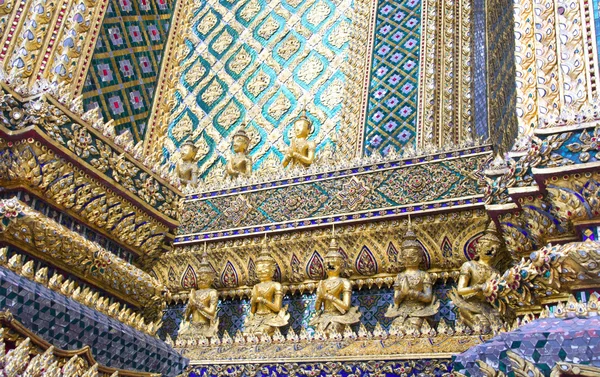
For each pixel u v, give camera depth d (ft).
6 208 12.23
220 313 30.01
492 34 33.83
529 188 16.61
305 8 39.24
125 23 17.30
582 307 13.35
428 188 26.50
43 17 14.82
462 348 22.21
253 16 40.70
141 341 13.96
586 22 17.40
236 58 39.78
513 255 18.56
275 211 29.32
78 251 13.50
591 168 15.14
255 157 36.01
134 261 15.98
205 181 36.32
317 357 23.85
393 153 28.02
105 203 14.60
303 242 28.35
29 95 13.21
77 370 12.21
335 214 27.78
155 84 18.12
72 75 15.02
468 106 30.86
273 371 24.43
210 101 39.06
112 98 16.35
